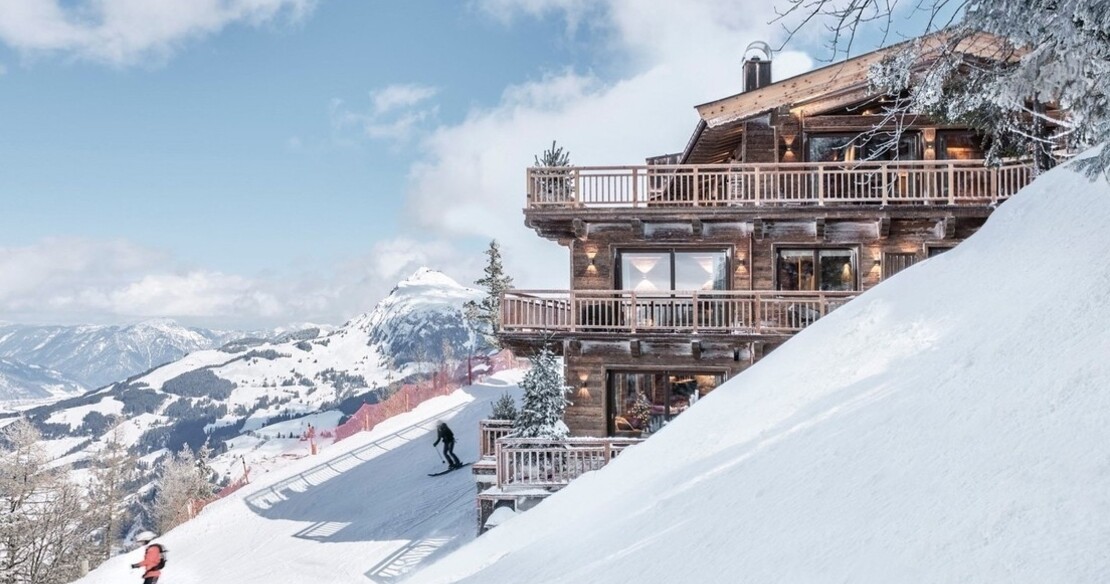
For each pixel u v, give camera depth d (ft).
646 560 23.06
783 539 19.16
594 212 65.36
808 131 69.56
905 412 23.44
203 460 235.81
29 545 125.90
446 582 36.78
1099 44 26.89
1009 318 27.50
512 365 172.35
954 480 17.37
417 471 98.37
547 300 68.08
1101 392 17.89
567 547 30.58
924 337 32.12
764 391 37.37
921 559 14.69
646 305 66.49
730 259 67.46
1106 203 33.17
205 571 74.33
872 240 66.44
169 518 208.74
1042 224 36.68
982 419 19.95
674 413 66.49
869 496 18.93
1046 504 14.35
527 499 52.95
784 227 67.26
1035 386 20.26
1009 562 13.08
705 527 23.26
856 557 16.20
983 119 50.98
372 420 148.77
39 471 131.95
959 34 30.50
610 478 39.50
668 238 67.72
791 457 25.40
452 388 154.81
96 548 150.10
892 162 63.26
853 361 34.14
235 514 97.45
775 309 66.23
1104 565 11.62
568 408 66.28
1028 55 30.86
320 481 106.22
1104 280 25.29
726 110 69.51
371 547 69.62
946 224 63.46
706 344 64.03
